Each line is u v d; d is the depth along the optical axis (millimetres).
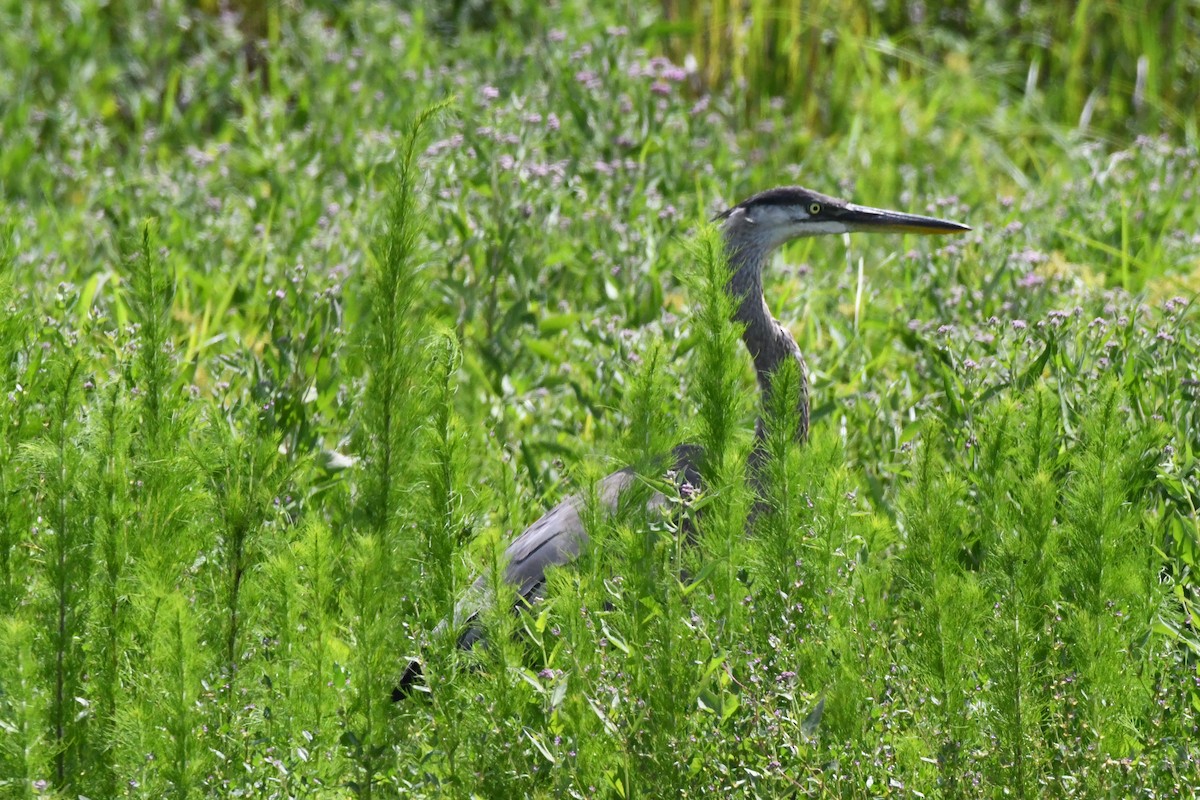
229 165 17438
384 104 17438
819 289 14102
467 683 7082
